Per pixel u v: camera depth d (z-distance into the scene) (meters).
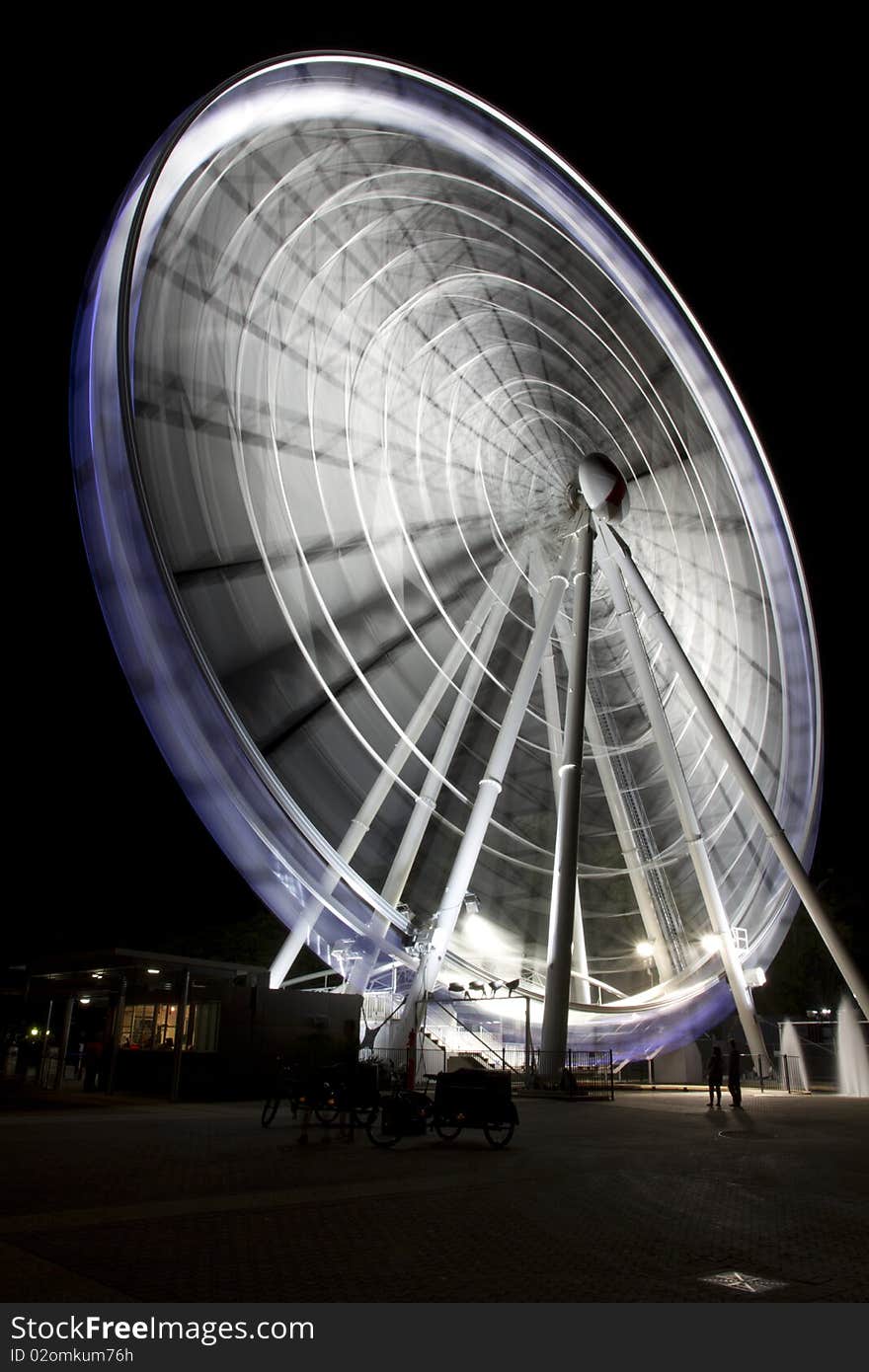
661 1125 17.98
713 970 34.00
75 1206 8.31
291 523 25.98
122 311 20.75
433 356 34.62
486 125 31.67
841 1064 35.84
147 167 22.42
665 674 37.91
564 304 36.44
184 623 20.02
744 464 33.66
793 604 33.19
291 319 28.02
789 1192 10.23
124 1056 23.22
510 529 36.03
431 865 31.00
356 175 30.55
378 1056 24.86
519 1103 23.12
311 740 24.45
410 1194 9.41
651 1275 6.45
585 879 40.34
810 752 32.25
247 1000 22.52
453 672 31.42
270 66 25.30
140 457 20.27
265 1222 7.84
